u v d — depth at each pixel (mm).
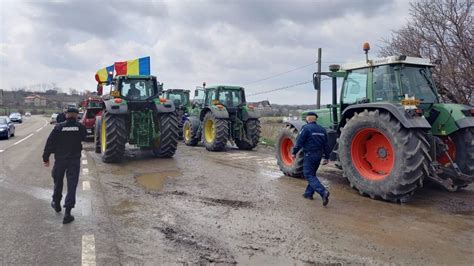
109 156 9945
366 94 6977
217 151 12789
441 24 9000
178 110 17625
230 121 13508
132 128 10383
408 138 5754
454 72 8547
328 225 4938
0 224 4957
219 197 6391
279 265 3750
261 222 5062
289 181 7742
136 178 8000
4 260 3846
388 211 5578
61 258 3898
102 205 5867
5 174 8484
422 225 4941
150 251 4086
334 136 7602
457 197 6438
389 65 6621
